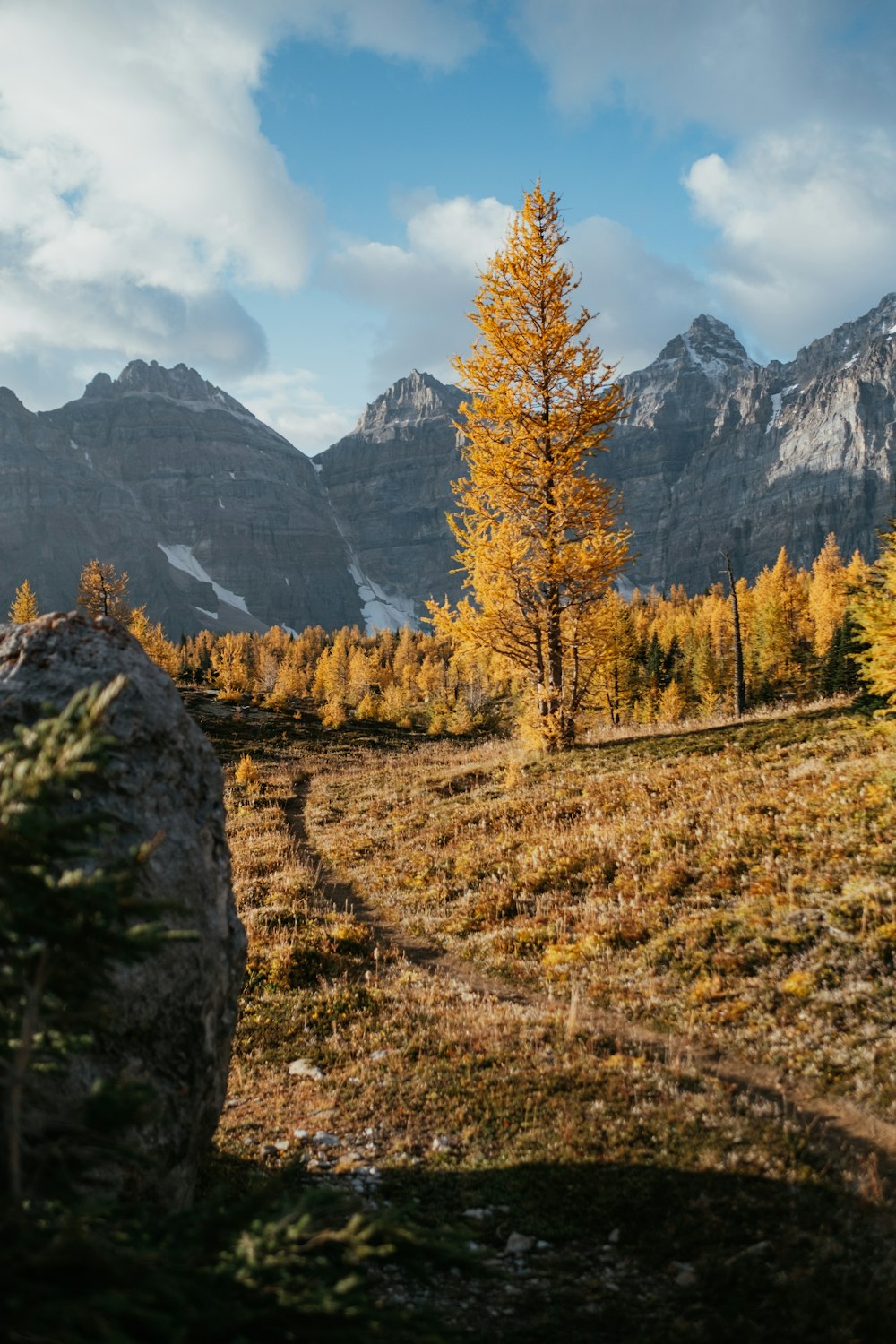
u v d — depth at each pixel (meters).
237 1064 9.25
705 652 78.19
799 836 14.38
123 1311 2.32
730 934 12.27
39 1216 2.89
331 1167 6.70
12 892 2.81
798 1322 4.38
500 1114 7.55
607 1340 4.37
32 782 2.89
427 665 120.69
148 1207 3.18
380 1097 8.06
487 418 25.64
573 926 14.14
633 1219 5.66
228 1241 2.97
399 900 17.48
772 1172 6.09
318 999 11.25
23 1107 2.98
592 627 26.52
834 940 11.21
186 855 5.37
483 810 21.83
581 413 25.14
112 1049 4.59
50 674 5.35
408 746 53.28
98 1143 3.07
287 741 53.69
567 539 26.22
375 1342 2.78
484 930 14.96
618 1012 11.16
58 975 2.96
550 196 24.66
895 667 14.86
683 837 15.95
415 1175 6.51
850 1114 7.97
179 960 5.12
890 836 13.29
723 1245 5.22
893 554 14.71
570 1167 6.41
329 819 26.83
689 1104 7.60
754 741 22.20
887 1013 9.52
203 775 5.91
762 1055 9.44
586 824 18.62
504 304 24.84
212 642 188.50
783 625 81.12
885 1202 5.75
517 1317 4.63
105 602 70.19
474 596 26.52
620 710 61.91
